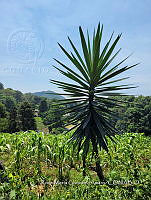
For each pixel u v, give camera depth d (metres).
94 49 3.90
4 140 6.30
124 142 6.76
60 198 3.18
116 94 4.09
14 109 38.34
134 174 3.67
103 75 4.00
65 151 5.35
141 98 30.77
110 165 5.32
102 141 4.11
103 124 4.18
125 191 3.24
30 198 3.13
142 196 3.13
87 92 4.14
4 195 2.79
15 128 36.03
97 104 4.09
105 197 3.05
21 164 5.02
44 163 5.84
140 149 6.79
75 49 3.86
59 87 4.10
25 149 5.57
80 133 4.19
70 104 4.42
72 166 5.76
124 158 5.36
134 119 27.50
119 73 3.89
